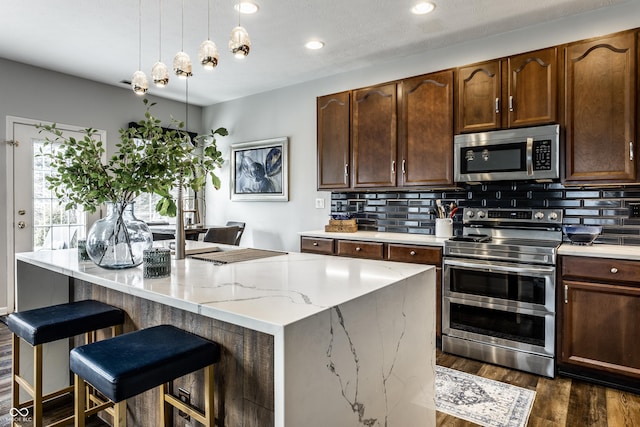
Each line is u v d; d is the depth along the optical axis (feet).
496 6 8.73
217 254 7.04
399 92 10.75
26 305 6.91
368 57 11.85
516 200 9.95
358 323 4.10
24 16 9.27
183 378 5.07
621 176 7.76
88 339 6.66
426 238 10.14
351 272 5.39
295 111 14.57
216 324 4.51
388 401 4.69
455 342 9.19
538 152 8.55
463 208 10.72
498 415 6.65
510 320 8.43
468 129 9.61
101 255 5.62
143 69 12.94
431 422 5.81
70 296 7.38
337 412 3.82
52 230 13.28
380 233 11.68
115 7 8.83
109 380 3.61
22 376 6.91
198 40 10.60
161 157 5.79
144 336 4.58
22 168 12.59
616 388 7.47
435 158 10.12
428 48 11.16
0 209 12.18
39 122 12.87
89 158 5.58
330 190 12.23
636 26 8.45
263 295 4.13
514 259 8.32
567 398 7.17
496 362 8.62
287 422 3.21
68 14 9.16
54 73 13.20
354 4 8.68
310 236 11.85
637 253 7.16
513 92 8.97
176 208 6.20
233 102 16.70
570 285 7.71
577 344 7.68
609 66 7.84
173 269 5.65
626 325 7.18
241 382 4.27
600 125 7.95
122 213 5.80
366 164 11.35
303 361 3.38
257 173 15.72
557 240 9.21
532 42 9.70
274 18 9.34
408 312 5.14
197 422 4.93
